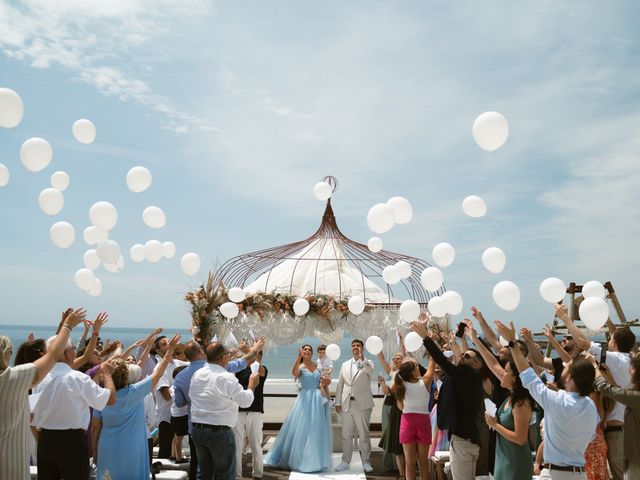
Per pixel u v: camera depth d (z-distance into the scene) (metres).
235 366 6.47
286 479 7.54
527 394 4.37
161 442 7.69
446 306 5.98
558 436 3.98
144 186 6.04
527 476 4.42
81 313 4.06
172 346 5.34
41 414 4.36
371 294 9.02
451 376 5.48
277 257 9.80
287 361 34.66
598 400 5.05
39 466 4.39
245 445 8.47
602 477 4.86
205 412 5.50
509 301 5.16
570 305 8.34
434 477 7.18
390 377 8.03
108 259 5.86
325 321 8.50
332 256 9.50
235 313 7.83
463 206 5.95
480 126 4.97
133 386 5.00
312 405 8.09
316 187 7.51
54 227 5.57
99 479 4.93
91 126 5.59
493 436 5.47
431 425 7.33
